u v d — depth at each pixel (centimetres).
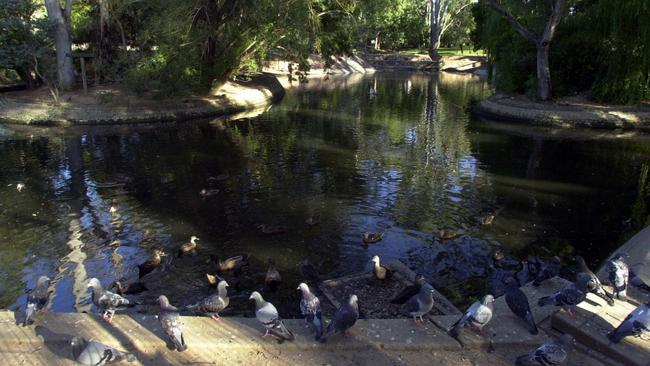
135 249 1631
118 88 4491
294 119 4081
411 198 2128
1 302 1305
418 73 8638
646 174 2492
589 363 873
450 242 1686
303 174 2477
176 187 2281
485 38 5166
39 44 4119
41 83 4909
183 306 1284
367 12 4756
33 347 923
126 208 2012
